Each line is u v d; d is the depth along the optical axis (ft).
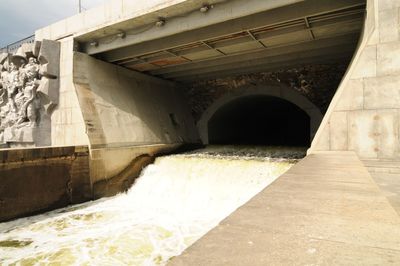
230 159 43.55
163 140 58.39
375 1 26.30
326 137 27.43
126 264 23.95
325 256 6.65
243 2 36.37
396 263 6.27
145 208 39.96
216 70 59.36
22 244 28.73
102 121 49.06
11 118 57.00
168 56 51.39
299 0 33.09
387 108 25.21
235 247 7.16
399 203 12.88
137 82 60.95
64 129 49.65
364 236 7.79
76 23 49.29
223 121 80.59
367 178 15.08
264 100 75.56
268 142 88.89
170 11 40.11
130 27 45.47
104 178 46.24
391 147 24.95
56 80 51.42
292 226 8.55
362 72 26.37
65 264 24.27
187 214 36.42
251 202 11.01
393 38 25.30
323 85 54.70
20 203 36.63
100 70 53.42
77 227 33.17
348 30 39.91
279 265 6.24
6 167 35.27
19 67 57.21
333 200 11.15
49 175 39.75
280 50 48.85
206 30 42.91
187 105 73.31
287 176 15.75
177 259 6.53
